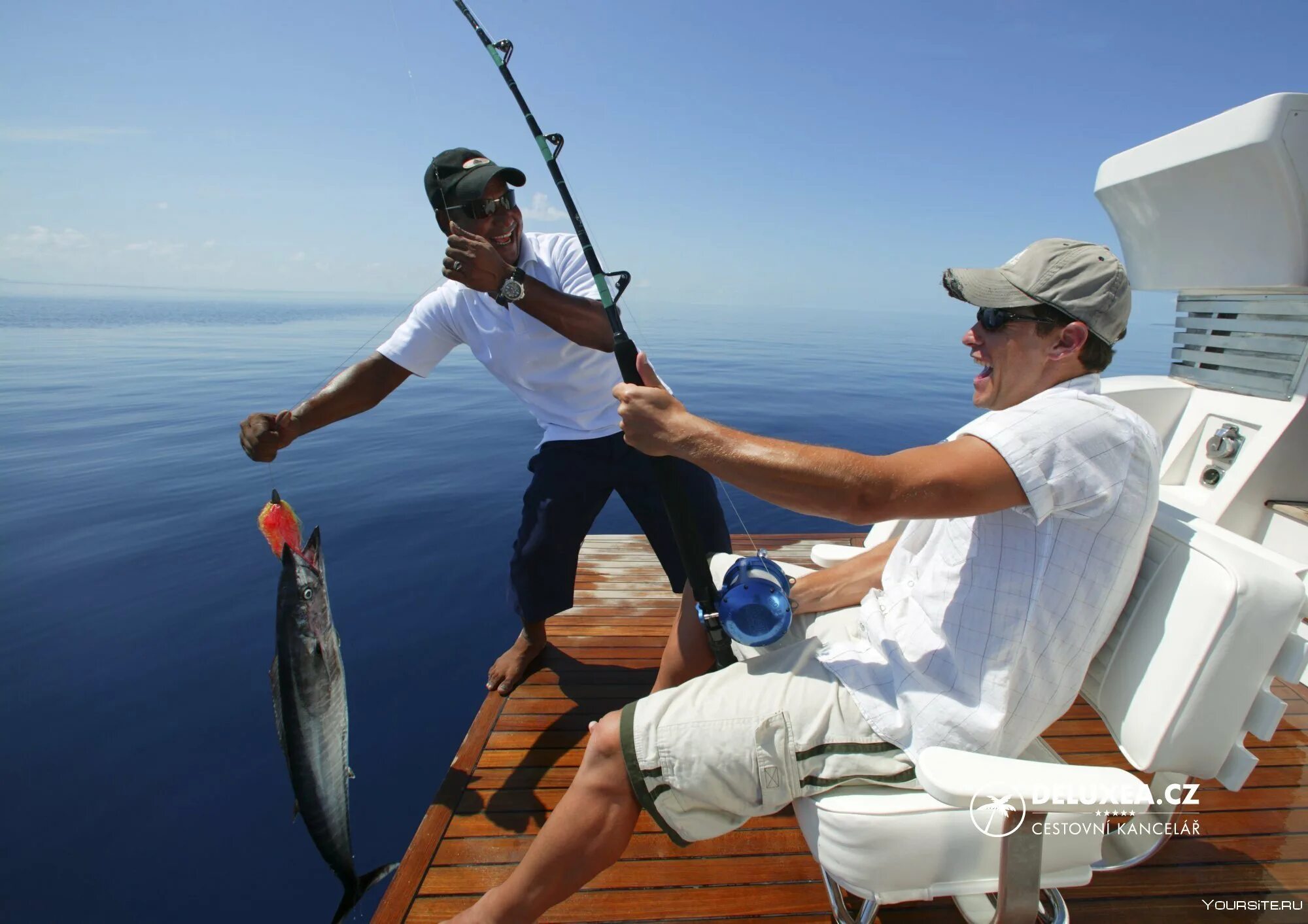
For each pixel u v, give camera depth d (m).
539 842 1.20
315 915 1.70
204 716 2.41
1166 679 1.13
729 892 1.52
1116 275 1.10
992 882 1.08
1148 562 1.25
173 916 1.69
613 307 1.57
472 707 2.42
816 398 8.89
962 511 1.03
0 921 1.67
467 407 7.89
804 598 1.56
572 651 2.49
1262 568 1.08
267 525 1.36
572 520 2.17
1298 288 1.95
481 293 2.02
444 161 1.90
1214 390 2.35
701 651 1.66
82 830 1.93
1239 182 1.91
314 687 1.37
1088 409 1.07
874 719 1.16
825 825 1.11
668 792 1.16
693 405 8.06
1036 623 1.09
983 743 1.10
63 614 3.07
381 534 3.92
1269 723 1.07
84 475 5.14
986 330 1.18
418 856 1.62
